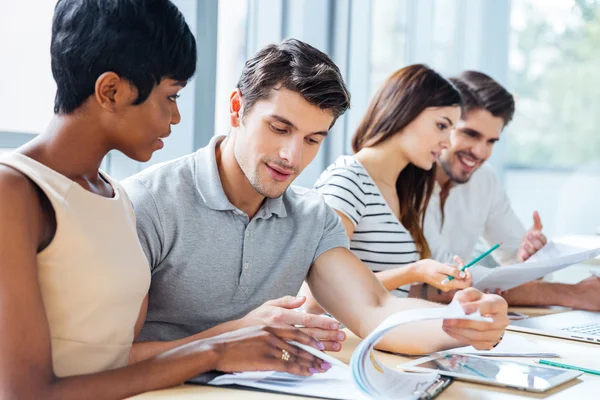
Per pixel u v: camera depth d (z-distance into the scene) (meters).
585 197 3.29
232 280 1.40
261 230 1.43
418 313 1.03
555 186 3.33
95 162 1.06
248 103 1.31
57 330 1.01
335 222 1.54
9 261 0.92
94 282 1.03
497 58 3.36
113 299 1.06
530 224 3.38
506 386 1.08
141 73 1.01
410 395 1.01
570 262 1.71
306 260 1.48
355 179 1.92
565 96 3.29
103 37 0.99
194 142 2.36
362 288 1.43
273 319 1.19
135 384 1.00
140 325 1.25
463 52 3.38
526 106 3.35
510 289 1.88
